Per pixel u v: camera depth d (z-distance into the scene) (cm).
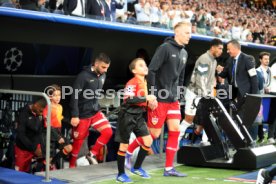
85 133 733
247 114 743
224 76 877
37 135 695
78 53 942
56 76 943
